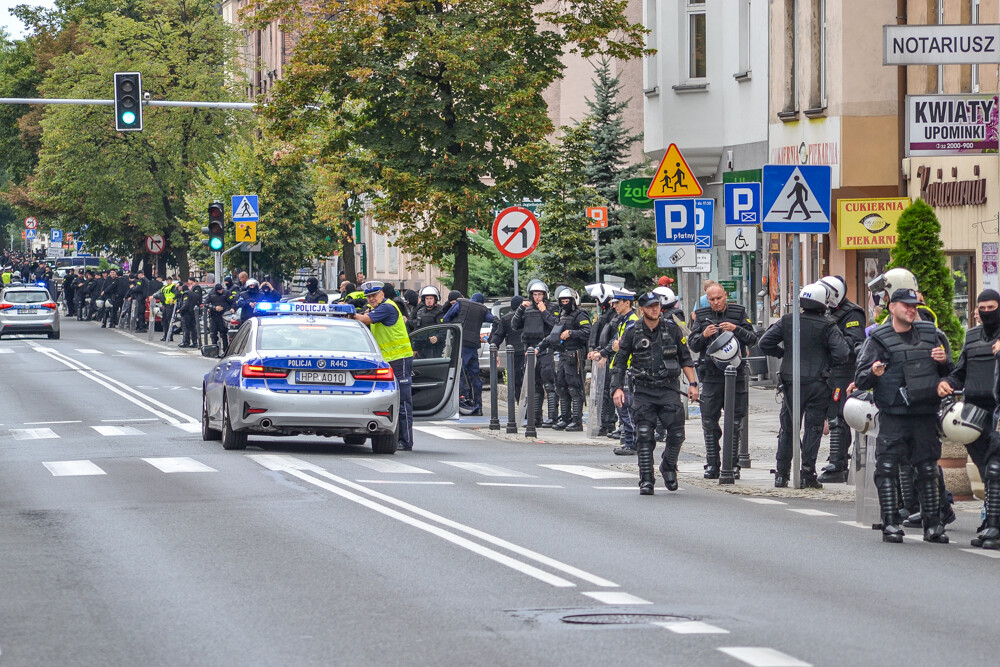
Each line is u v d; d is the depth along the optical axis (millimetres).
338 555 15969
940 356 17625
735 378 25219
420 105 44031
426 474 24312
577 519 19125
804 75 41594
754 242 33531
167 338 73562
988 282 32250
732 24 47594
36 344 71875
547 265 55750
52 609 13078
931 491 17750
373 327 28969
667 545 17016
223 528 17922
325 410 26938
